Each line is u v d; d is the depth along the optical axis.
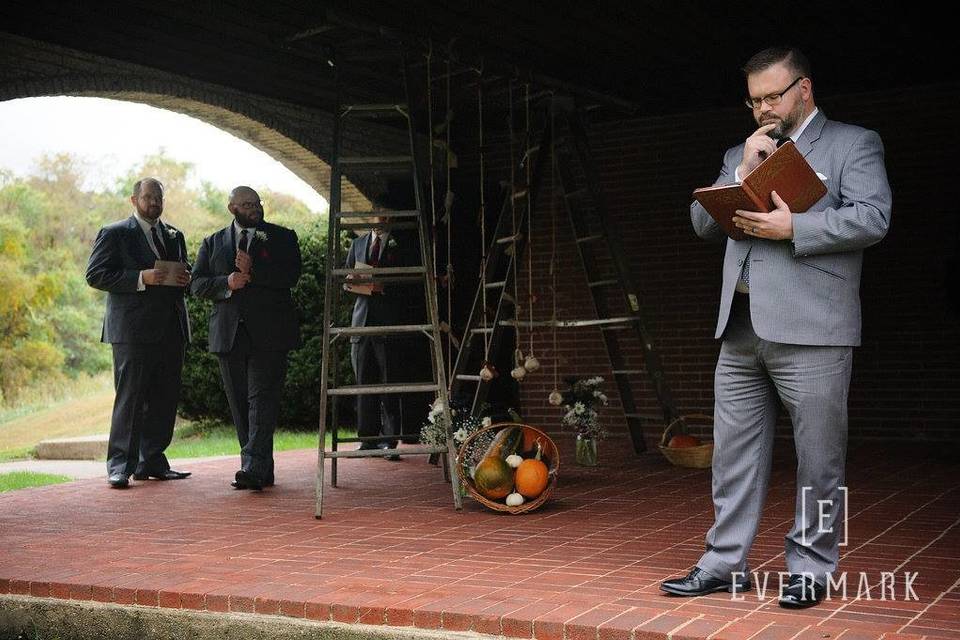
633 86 8.57
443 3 6.50
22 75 6.82
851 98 8.87
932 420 8.58
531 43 7.39
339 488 6.81
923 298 8.61
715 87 8.62
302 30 6.13
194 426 12.39
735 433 3.71
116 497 6.57
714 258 9.37
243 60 7.52
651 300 9.59
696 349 9.41
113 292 7.10
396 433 8.46
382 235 8.16
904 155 8.70
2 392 21.44
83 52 7.16
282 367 6.90
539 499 5.70
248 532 5.25
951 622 3.29
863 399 8.79
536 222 10.03
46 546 4.96
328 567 4.35
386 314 8.19
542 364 9.98
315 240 11.61
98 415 17.72
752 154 3.49
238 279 6.66
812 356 3.53
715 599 3.64
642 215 9.62
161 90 7.64
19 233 22.95
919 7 6.65
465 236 9.63
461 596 3.77
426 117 9.23
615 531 5.08
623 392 8.27
